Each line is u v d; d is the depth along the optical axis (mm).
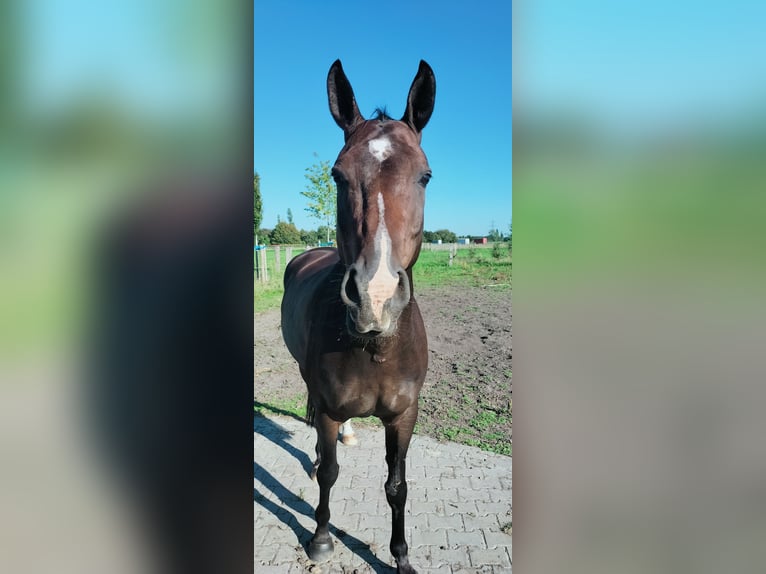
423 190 1976
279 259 15414
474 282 11766
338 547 2768
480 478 3457
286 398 5133
